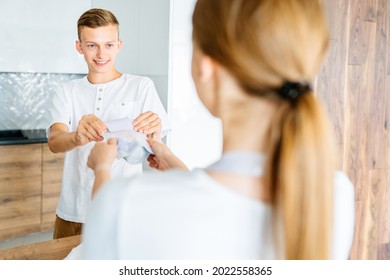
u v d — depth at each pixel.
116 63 2.93
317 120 0.54
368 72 2.72
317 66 0.58
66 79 3.48
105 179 0.69
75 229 1.90
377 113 2.79
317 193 0.54
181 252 0.57
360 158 2.76
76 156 1.85
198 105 2.58
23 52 3.07
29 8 3.04
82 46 1.80
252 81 0.56
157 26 2.52
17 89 3.31
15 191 2.93
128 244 0.57
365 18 2.66
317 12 0.56
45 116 3.44
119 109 1.83
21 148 2.91
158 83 2.54
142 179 0.60
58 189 3.08
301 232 0.54
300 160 0.54
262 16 0.53
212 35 0.56
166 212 0.57
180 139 2.53
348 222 0.68
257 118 0.59
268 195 0.58
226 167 0.58
